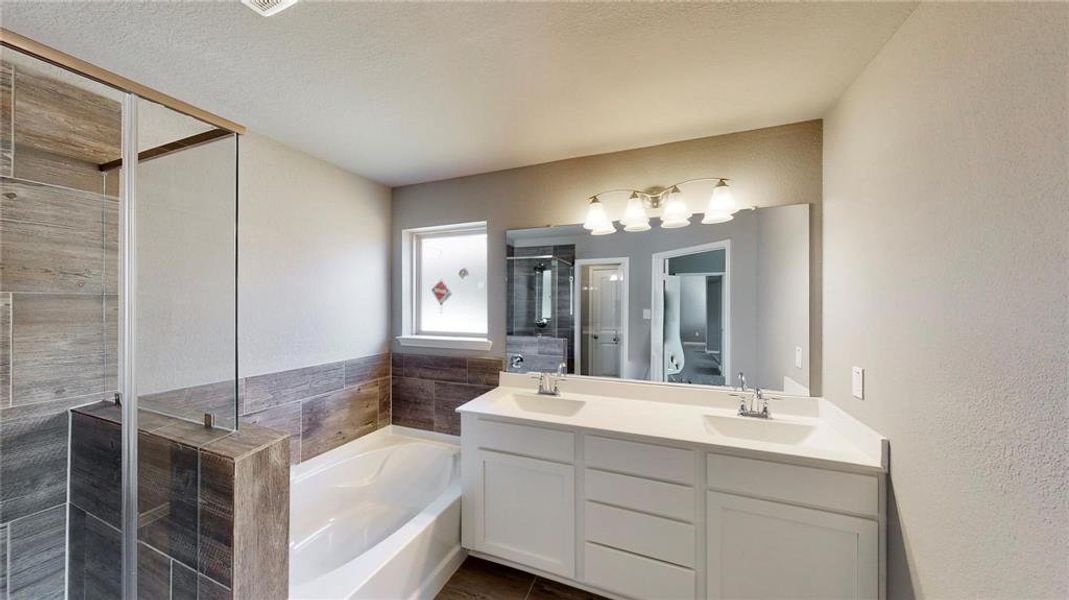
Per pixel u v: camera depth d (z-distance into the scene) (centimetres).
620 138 199
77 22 112
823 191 172
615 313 216
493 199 247
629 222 205
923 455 105
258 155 194
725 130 188
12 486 124
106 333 140
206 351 141
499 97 159
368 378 259
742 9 109
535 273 235
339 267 239
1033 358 72
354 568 140
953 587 94
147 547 119
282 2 105
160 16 111
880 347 126
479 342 249
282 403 206
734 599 142
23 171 123
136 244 137
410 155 221
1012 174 76
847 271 149
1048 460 70
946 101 95
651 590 153
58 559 134
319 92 155
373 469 236
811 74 141
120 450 125
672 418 174
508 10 110
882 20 112
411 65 137
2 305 121
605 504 160
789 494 136
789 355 178
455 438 259
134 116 133
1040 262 71
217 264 142
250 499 107
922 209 105
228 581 104
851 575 129
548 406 213
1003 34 78
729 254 191
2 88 118
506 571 183
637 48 127
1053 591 69
